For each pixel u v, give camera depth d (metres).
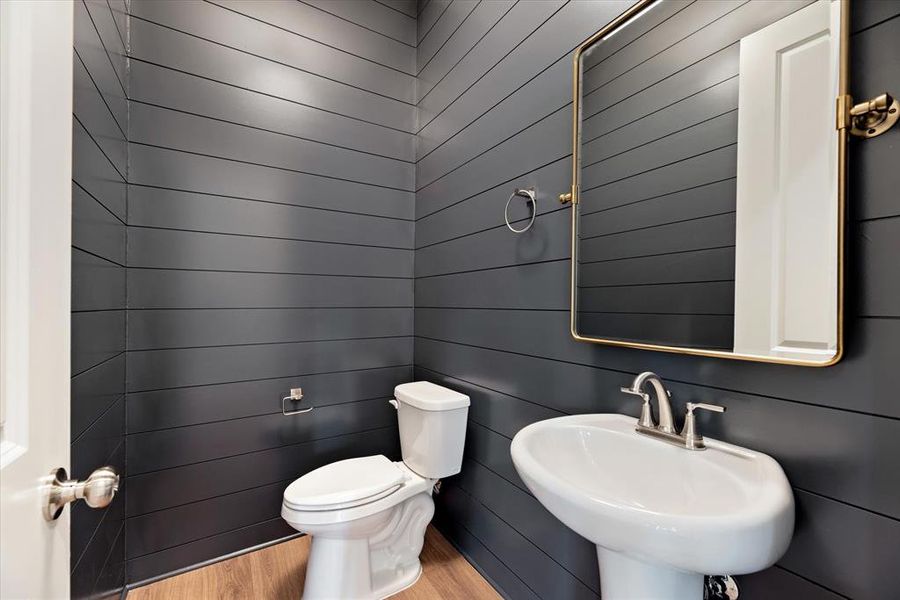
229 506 1.64
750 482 0.68
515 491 1.38
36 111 0.48
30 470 0.45
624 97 1.03
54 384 0.52
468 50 1.65
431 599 1.43
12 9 0.43
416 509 1.57
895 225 0.59
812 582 0.68
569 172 1.18
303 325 1.80
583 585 1.12
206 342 1.59
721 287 0.82
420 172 2.04
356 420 1.93
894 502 0.59
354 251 1.93
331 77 1.87
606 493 0.88
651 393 0.95
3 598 0.39
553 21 1.24
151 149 1.48
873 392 0.62
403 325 2.07
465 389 1.66
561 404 1.20
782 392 0.72
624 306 1.02
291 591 1.47
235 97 1.64
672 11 0.93
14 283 0.44
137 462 1.46
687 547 0.56
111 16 1.23
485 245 1.54
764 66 0.75
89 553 1.03
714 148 0.84
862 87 0.62
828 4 0.66
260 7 1.70
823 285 0.66
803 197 0.69
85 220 0.98
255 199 1.69
